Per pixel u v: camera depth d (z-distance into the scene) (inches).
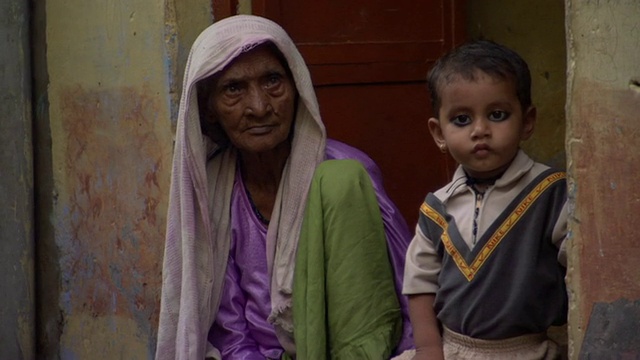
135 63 223.3
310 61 229.0
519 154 151.5
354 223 169.2
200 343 176.2
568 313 145.3
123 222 233.1
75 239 249.1
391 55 234.7
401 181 237.1
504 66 148.3
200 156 176.1
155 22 215.9
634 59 135.6
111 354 241.8
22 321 258.2
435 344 154.9
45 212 256.2
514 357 148.3
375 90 234.5
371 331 167.3
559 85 242.7
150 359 228.8
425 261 156.3
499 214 149.2
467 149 149.1
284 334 176.6
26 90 252.7
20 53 251.4
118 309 237.9
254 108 174.1
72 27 241.8
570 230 142.9
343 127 232.8
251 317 181.2
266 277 180.9
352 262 168.1
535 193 148.4
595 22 138.9
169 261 179.6
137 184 227.1
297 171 177.5
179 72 213.6
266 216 182.2
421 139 237.8
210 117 182.2
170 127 214.7
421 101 237.3
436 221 154.9
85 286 247.6
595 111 139.6
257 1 221.8
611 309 139.9
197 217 178.2
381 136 235.3
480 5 242.8
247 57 174.7
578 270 142.6
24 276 257.0
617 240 138.6
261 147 176.4
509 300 146.7
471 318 149.0
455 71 149.3
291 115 178.9
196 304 175.0
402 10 235.1
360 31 232.5
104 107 234.5
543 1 241.1
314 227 170.1
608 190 139.0
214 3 217.3
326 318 170.1
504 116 148.6
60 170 250.7
